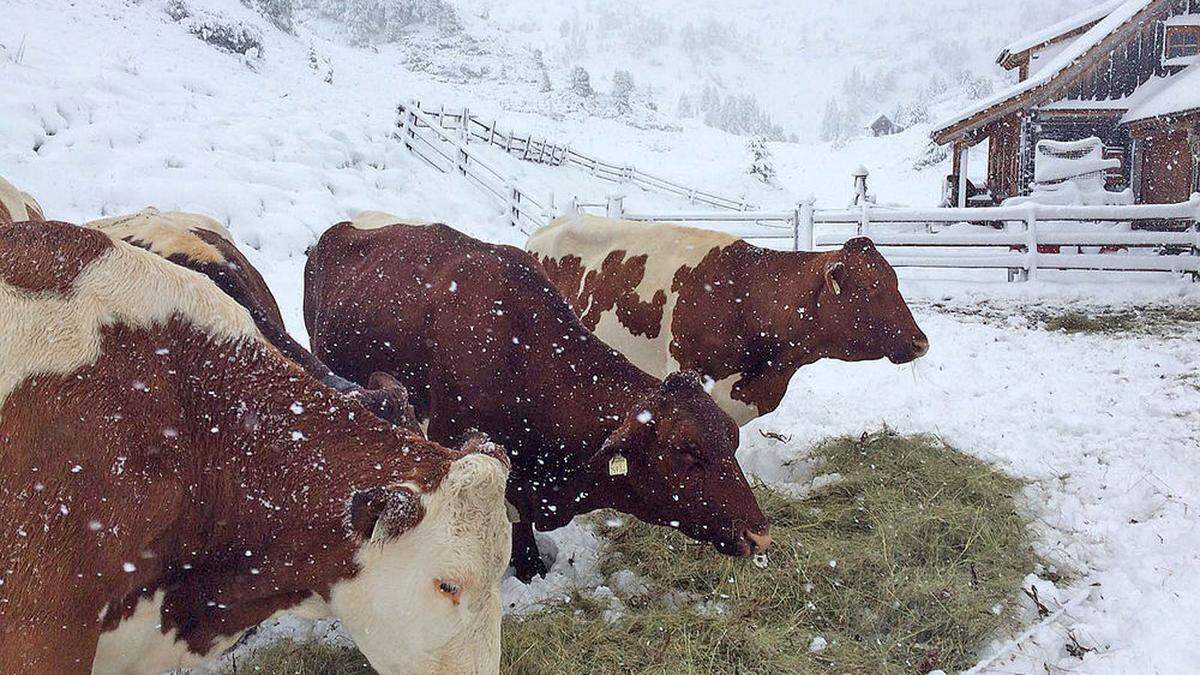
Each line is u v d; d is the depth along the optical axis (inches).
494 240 689.6
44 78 661.9
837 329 247.0
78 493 110.4
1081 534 221.3
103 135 590.6
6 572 107.7
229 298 132.6
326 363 226.7
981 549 211.3
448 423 199.9
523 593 194.9
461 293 202.2
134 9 1194.6
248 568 121.0
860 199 857.5
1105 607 190.4
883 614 187.3
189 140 633.0
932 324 472.7
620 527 221.1
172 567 118.8
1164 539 215.5
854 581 197.2
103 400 114.7
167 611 120.6
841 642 179.9
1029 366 382.0
